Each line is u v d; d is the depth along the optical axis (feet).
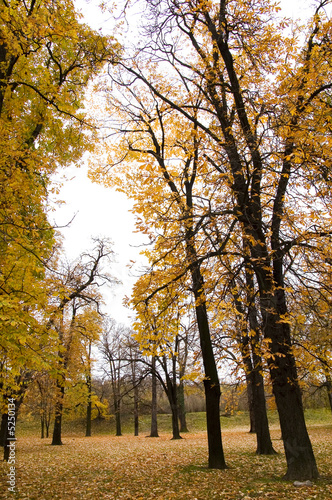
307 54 25.05
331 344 24.85
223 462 30.99
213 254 22.84
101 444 66.54
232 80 26.32
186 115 27.07
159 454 44.52
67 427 132.36
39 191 23.39
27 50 19.66
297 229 22.49
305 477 22.76
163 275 25.39
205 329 32.78
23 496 23.70
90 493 24.08
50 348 19.20
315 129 19.92
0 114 20.98
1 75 22.85
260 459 35.60
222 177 21.84
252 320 23.81
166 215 24.91
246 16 24.23
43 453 50.47
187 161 31.65
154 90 27.63
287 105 21.15
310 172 21.53
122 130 33.24
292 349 24.07
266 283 24.23
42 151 29.71
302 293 24.62
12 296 16.69
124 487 25.49
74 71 28.32
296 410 23.90
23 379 38.14
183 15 24.52
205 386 32.48
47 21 18.66
